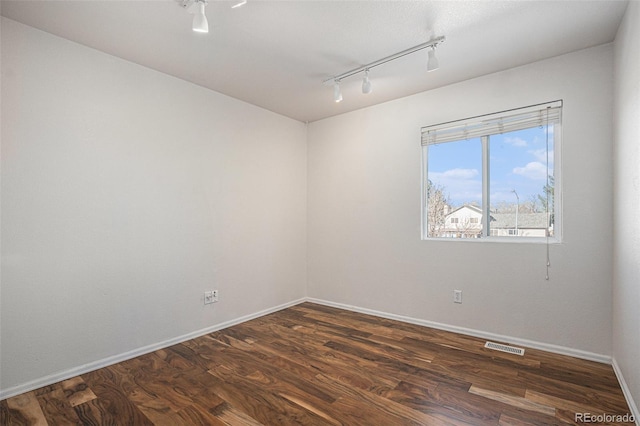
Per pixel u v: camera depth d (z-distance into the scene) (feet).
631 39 6.33
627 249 6.61
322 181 14.21
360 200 12.98
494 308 9.91
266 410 6.46
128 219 8.95
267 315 12.67
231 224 11.60
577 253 8.63
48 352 7.54
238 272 11.82
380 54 8.73
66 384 7.50
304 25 7.41
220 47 8.36
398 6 6.75
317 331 10.87
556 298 8.92
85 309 8.13
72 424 6.06
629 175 6.44
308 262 14.70
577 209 8.63
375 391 7.11
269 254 13.00
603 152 8.31
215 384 7.46
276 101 12.14
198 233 10.61
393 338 10.16
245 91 11.21
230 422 6.08
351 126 13.26
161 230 9.66
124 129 8.90
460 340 9.94
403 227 11.83
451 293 10.73
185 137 10.30
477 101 10.25
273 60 9.05
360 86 10.84
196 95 10.62
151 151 9.47
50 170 7.61
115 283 8.68
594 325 8.41
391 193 12.14
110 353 8.54
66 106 7.88
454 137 10.75
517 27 7.53
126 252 8.90
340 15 7.03
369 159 12.74
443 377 7.67
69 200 7.90
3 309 6.97
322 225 14.20
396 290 12.00
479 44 8.27
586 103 8.54
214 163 11.10
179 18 7.09
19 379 7.14
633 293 6.15
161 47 8.33
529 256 9.32
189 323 10.30
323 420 6.13
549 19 7.22
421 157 11.49
